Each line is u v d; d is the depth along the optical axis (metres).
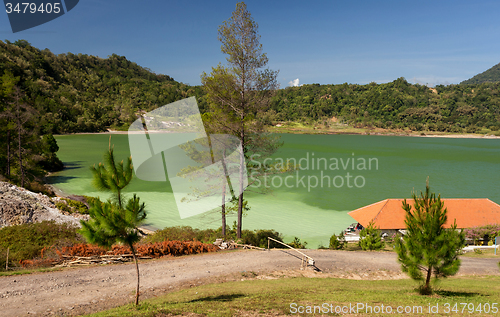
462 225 35.41
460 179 85.94
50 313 9.60
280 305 9.41
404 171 96.81
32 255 16.64
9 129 41.91
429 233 11.71
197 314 8.47
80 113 196.62
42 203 30.88
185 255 18.59
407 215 12.41
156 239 22.28
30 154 47.75
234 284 13.52
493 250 28.81
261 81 21.61
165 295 11.80
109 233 7.94
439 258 11.60
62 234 20.42
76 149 115.38
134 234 8.42
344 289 12.69
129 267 15.56
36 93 188.25
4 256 15.85
